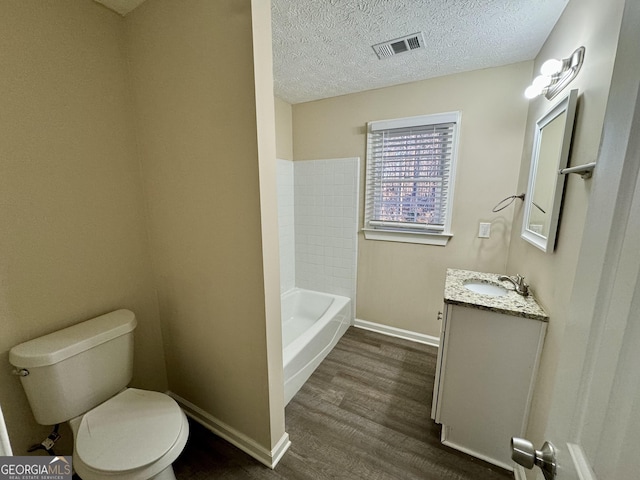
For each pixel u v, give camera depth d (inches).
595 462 14.6
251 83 38.3
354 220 98.7
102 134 50.2
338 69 73.8
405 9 50.4
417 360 84.6
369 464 51.9
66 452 49.1
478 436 53.5
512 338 47.9
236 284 47.8
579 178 37.3
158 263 59.3
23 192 41.5
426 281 91.0
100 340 46.1
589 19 38.8
